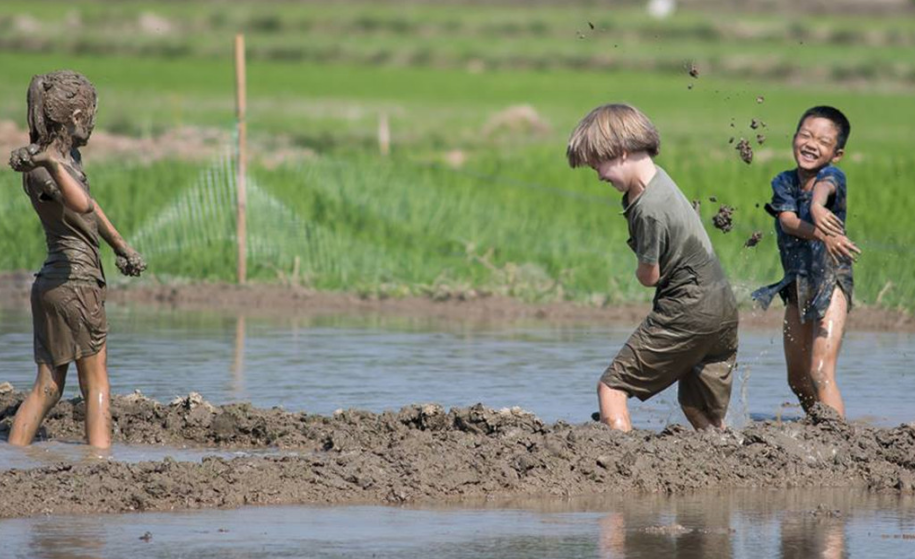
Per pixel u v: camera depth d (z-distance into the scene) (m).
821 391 34.91
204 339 47.66
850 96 157.12
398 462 28.84
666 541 24.66
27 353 44.16
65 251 31.80
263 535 24.59
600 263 62.56
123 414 33.66
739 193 77.44
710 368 32.44
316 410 35.69
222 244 64.12
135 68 163.50
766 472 29.64
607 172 31.86
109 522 25.33
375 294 58.75
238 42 60.41
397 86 159.88
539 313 55.62
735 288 56.72
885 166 87.62
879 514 26.92
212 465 28.14
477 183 80.19
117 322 51.47
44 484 26.95
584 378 40.97
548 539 24.67
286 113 128.50
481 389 39.06
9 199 70.06
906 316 53.81
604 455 29.30
